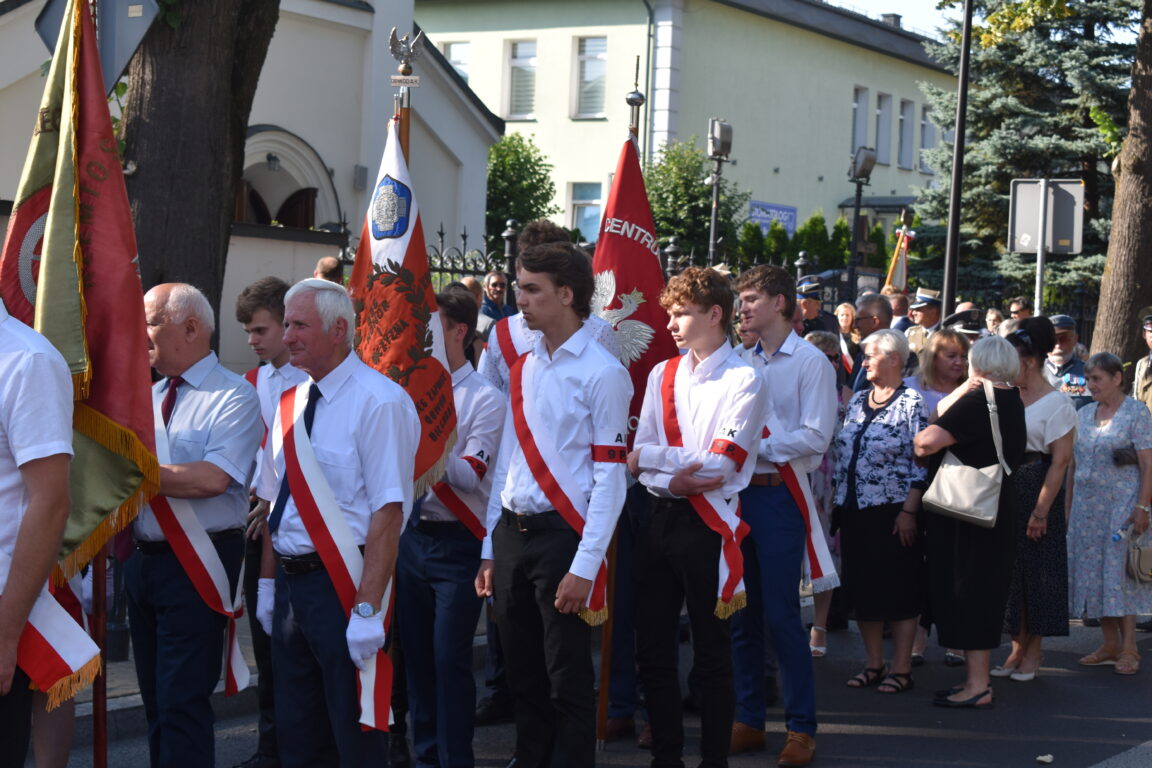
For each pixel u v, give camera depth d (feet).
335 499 12.60
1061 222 34.65
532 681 14.44
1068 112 72.08
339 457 12.60
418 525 15.81
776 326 18.06
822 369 17.76
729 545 15.34
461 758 15.55
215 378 14.17
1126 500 24.36
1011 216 35.42
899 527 21.74
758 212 97.30
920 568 22.03
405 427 12.80
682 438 15.69
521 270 13.99
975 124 73.87
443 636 15.57
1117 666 24.02
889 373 22.13
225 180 21.53
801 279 31.55
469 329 16.39
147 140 20.84
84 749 17.43
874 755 18.47
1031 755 18.65
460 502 15.65
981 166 72.74
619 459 13.74
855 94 108.47
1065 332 33.22
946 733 19.69
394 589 16.06
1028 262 72.43
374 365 16.08
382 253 16.43
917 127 116.26
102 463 12.54
